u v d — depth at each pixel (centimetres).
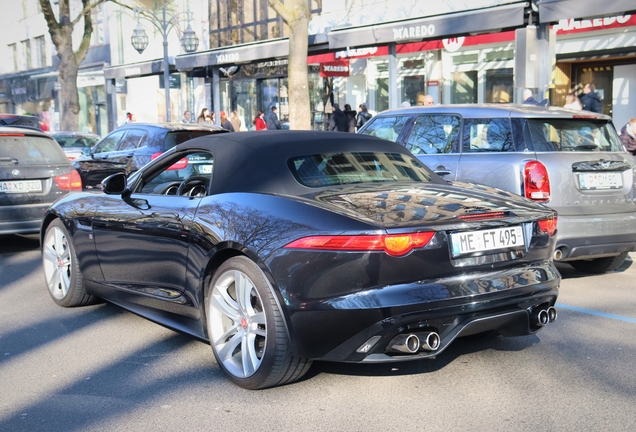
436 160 693
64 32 2388
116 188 504
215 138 464
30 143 880
